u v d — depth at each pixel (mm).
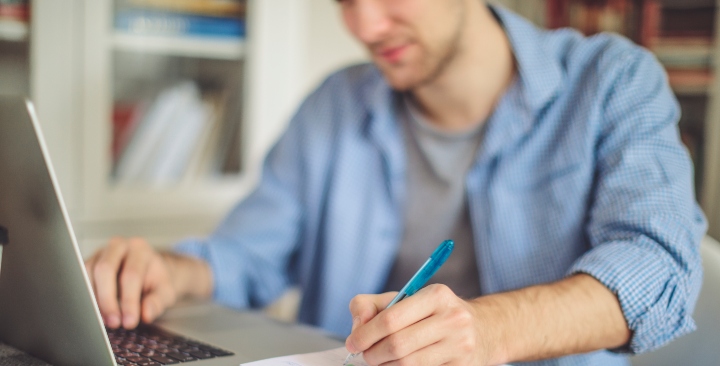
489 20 1102
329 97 1278
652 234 811
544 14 1920
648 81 1018
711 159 1811
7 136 616
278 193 1271
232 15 1553
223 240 1202
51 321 641
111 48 1437
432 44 1004
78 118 1408
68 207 1415
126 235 1492
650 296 742
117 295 871
